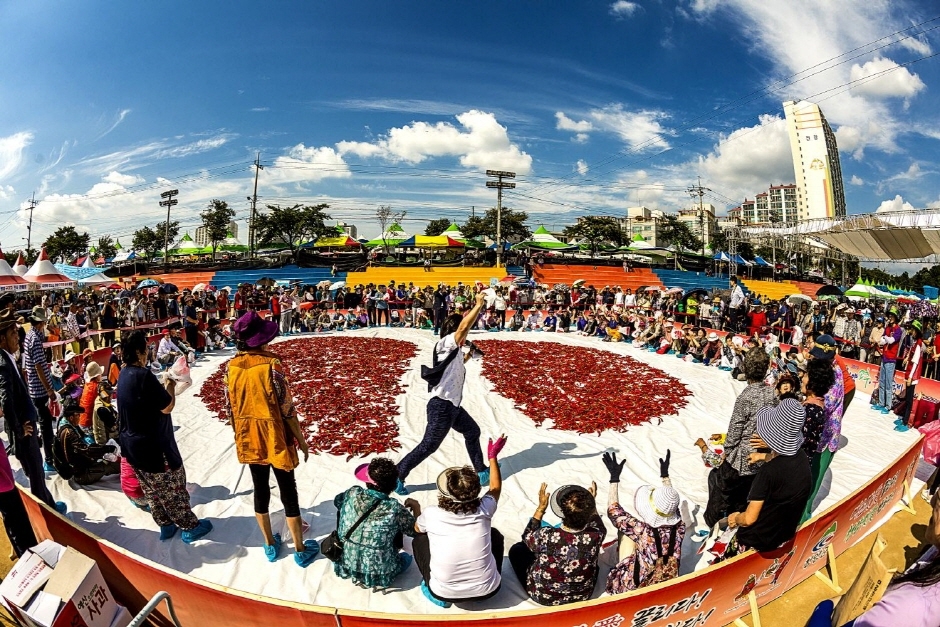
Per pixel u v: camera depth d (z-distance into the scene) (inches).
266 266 1952.5
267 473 182.5
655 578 162.1
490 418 362.6
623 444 315.9
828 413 226.8
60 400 298.4
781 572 185.2
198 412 366.6
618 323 732.7
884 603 89.4
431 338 722.8
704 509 240.5
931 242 861.2
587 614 141.0
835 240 1027.9
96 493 241.8
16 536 197.9
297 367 491.8
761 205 6348.4
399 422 349.7
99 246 3267.7
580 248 2632.9
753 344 502.9
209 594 149.4
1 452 190.9
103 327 631.8
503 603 171.0
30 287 839.1
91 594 151.0
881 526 242.4
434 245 1984.5
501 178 1905.8
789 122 2812.5
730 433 208.5
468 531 160.6
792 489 166.1
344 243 2153.1
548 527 165.9
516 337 736.3
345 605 169.5
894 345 400.8
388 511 172.4
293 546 200.7
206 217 2659.9
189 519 201.6
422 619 134.6
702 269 2512.3
